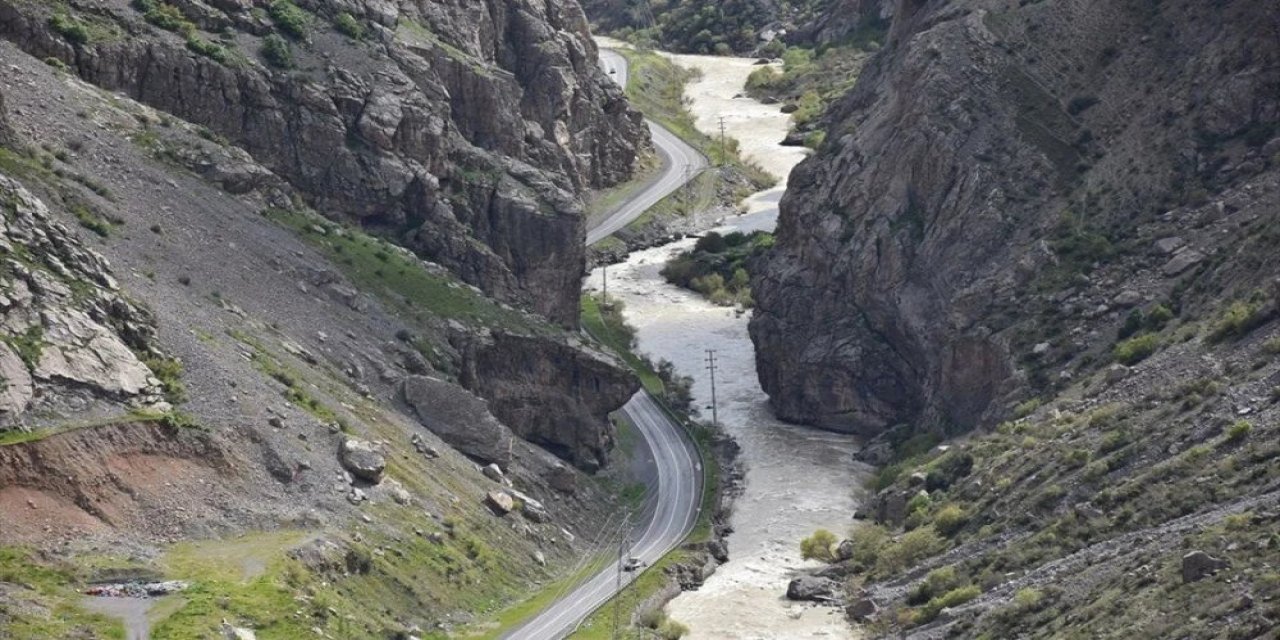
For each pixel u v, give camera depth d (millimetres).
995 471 168875
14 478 131875
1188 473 147000
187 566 133500
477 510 165125
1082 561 142250
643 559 172250
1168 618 121875
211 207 181000
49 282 144875
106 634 120438
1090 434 163875
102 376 142000
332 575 140125
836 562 172125
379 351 177750
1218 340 166250
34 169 165125
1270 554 124812
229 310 166000
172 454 142750
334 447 155625
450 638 143000
